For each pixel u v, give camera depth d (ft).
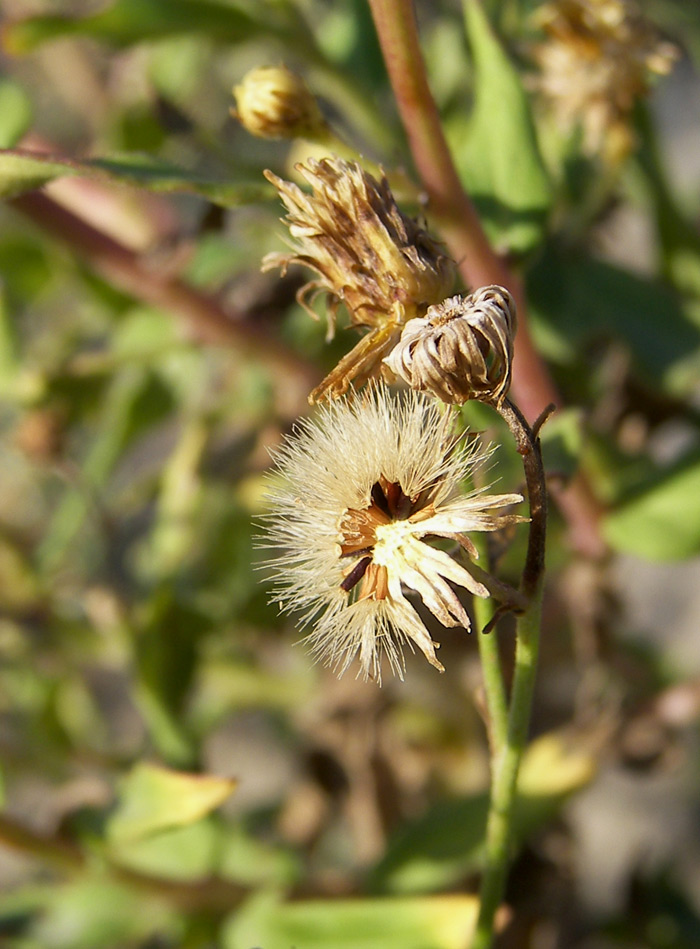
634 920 0.57
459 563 0.27
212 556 0.56
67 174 0.32
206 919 0.48
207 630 0.53
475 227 0.35
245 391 0.56
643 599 0.89
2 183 0.32
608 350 0.55
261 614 0.55
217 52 0.61
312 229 0.29
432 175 0.34
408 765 0.61
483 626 0.29
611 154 0.46
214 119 0.68
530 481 0.27
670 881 0.58
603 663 0.48
